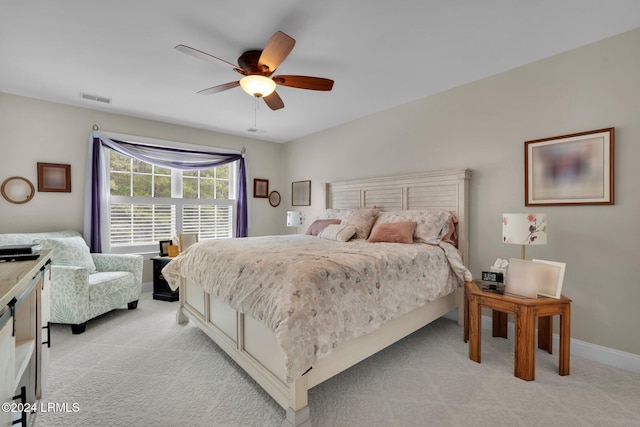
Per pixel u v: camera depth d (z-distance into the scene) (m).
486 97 2.80
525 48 2.29
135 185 4.04
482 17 1.91
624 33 2.09
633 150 2.06
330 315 1.56
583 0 1.75
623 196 2.10
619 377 1.98
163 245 3.92
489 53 2.37
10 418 0.97
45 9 1.81
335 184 4.26
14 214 3.18
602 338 2.20
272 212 5.29
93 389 1.82
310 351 1.41
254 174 5.06
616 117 2.12
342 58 2.43
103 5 1.78
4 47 2.24
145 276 4.06
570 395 1.79
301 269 1.60
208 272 2.23
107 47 2.25
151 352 2.32
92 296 2.74
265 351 1.69
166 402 1.71
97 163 3.59
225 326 2.15
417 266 2.25
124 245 3.92
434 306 2.55
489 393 1.80
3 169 3.12
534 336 1.92
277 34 1.73
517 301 1.96
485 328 2.82
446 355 2.29
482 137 2.83
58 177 3.40
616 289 2.14
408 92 3.15
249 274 1.80
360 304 1.75
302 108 3.62
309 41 2.18
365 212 3.37
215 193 4.75
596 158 2.20
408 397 1.76
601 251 2.19
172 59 2.43
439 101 3.15
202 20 1.93
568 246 2.34
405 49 2.30
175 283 2.89
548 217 2.44
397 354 2.30
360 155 3.99
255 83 2.21
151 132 4.04
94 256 3.36
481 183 2.84
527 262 2.10
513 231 2.12
